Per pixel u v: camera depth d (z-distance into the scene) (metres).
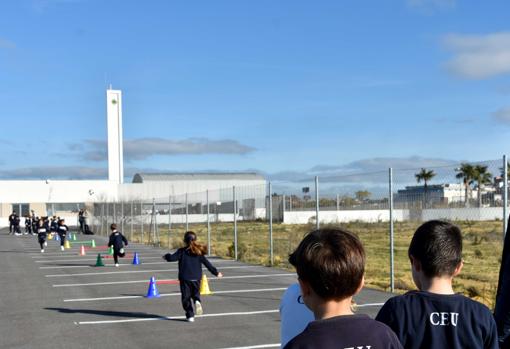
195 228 43.94
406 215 14.99
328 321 2.49
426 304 3.27
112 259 23.52
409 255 3.47
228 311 11.26
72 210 63.22
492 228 15.60
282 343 3.96
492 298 11.80
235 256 21.52
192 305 11.39
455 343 3.20
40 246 31.39
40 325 10.27
